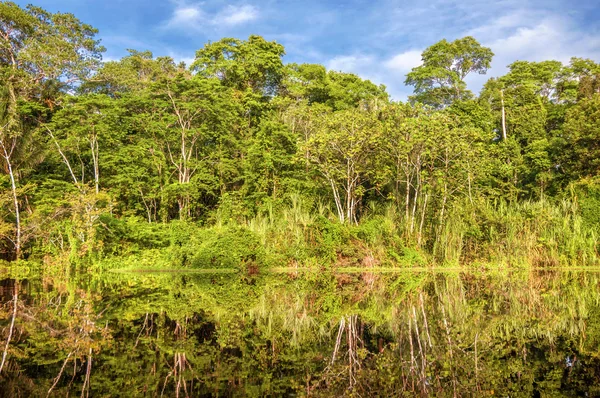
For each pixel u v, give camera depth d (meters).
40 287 14.37
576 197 27.42
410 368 6.19
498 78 44.16
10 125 24.22
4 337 7.17
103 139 27.56
